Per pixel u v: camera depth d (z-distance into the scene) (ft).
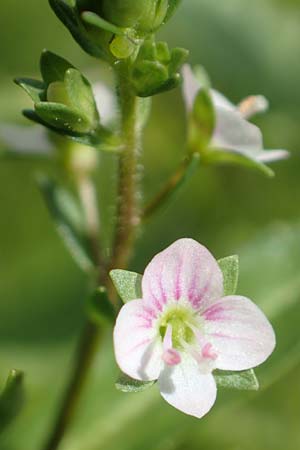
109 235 0.24
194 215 0.24
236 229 0.24
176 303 0.15
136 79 0.15
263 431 0.21
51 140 0.18
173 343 0.15
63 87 0.15
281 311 0.19
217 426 0.21
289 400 0.22
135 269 0.23
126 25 0.15
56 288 0.23
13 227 0.24
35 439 0.20
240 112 0.18
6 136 0.18
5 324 0.22
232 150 0.17
